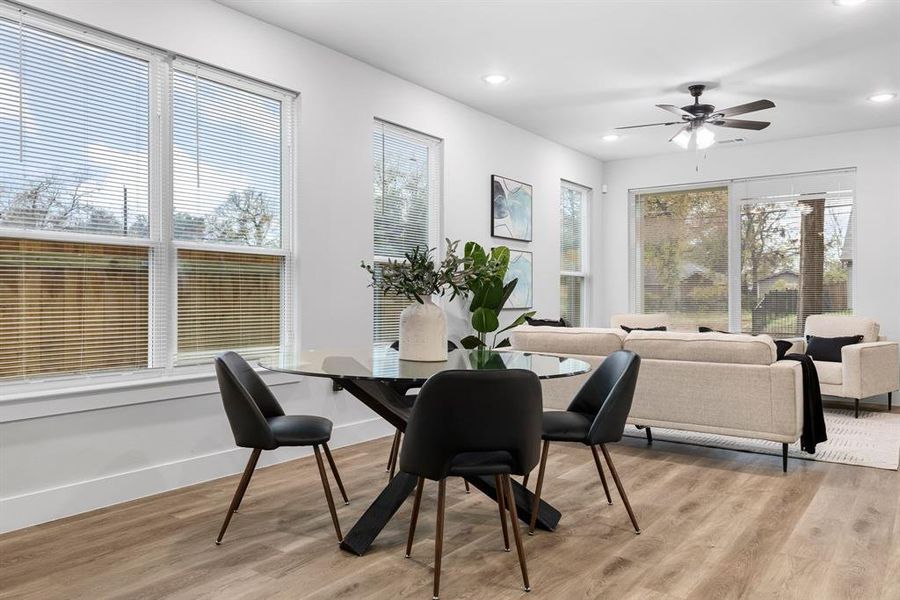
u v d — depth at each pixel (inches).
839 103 218.5
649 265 305.9
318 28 159.5
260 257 157.6
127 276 130.8
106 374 127.3
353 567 93.5
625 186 308.7
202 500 125.5
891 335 247.9
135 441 127.9
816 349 234.5
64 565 94.2
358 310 179.3
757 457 160.7
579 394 120.7
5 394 111.9
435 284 112.0
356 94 179.2
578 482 137.9
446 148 212.4
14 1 112.2
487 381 79.6
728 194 285.1
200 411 139.6
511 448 82.7
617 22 155.4
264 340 158.2
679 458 159.5
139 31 129.9
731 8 147.7
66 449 117.3
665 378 157.2
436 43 168.6
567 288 291.6
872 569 92.7
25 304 115.4
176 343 139.1
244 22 150.5
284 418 111.8
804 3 144.9
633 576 90.5
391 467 137.6
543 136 263.1
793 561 95.7
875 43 167.2
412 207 203.3
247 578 89.7
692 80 195.9
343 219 175.2
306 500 125.0
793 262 269.9
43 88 118.0
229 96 151.0
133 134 132.0
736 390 148.3
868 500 125.3
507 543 100.4
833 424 207.3
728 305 285.0
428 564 94.5
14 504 109.7
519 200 247.9
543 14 151.4
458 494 129.2
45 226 118.1
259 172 157.5
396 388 115.4
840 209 259.6
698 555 98.0
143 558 96.7
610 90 205.8
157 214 135.9
